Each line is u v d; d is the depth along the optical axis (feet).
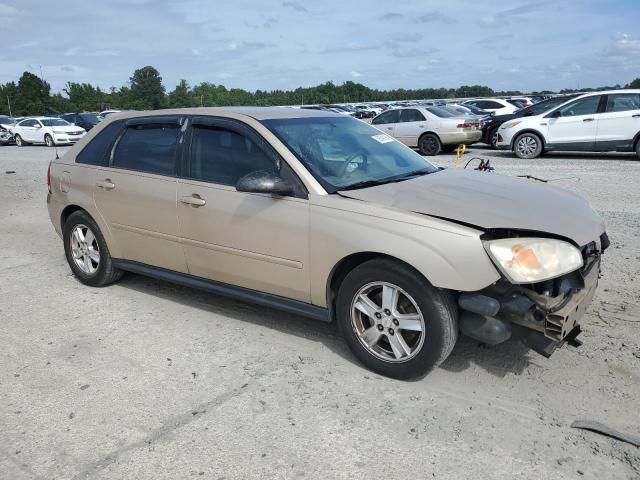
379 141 15.20
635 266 17.62
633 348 12.37
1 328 14.84
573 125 46.26
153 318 15.23
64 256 21.61
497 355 12.39
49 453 9.64
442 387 11.23
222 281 14.16
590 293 11.10
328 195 12.00
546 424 9.91
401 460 9.12
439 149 57.57
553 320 10.05
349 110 138.51
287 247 12.41
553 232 10.49
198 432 10.05
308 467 9.05
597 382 11.15
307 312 12.66
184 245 14.53
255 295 13.55
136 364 12.64
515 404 10.55
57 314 15.71
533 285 10.54
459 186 12.66
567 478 8.60
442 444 9.48
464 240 10.23
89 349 13.47
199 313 15.46
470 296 10.39
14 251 22.56
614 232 21.67
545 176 36.24
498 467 8.89
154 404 11.00
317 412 10.52
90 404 11.08
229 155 13.65
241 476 8.90
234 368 12.32
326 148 13.52
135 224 15.65
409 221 10.79
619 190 30.68
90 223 17.10
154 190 14.89
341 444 9.58
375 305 11.59
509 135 49.24
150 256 15.66
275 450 9.49
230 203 13.28
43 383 11.94
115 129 16.63
